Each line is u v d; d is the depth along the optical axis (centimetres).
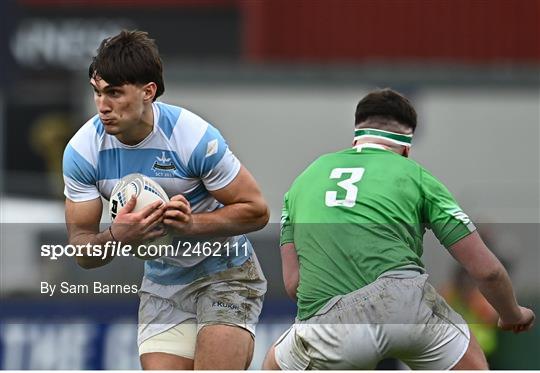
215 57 8144
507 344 2477
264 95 5122
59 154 7319
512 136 5116
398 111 1991
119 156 1869
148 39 1822
